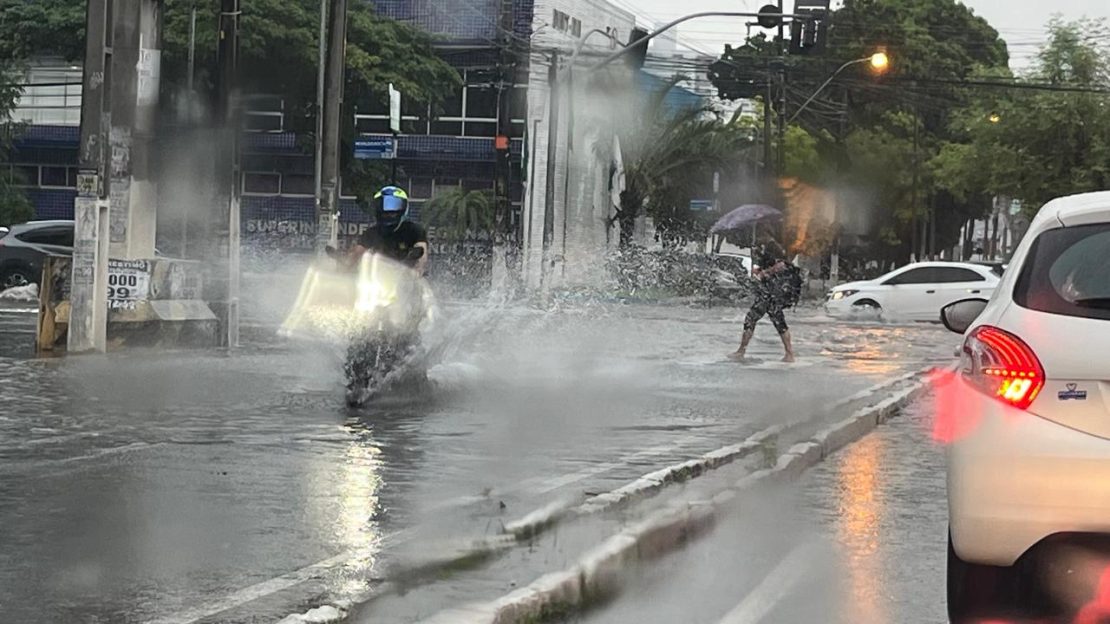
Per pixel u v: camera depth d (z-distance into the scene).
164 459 13.87
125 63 26.08
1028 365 7.77
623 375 24.59
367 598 8.52
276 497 11.99
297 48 68.06
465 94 82.00
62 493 11.95
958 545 8.05
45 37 72.44
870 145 96.31
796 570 10.51
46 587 8.75
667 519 11.23
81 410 17.44
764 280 29.44
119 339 25.84
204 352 26.19
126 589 8.73
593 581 9.48
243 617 8.09
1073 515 7.58
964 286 50.91
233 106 27.73
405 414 17.94
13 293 42.91
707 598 9.63
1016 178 77.00
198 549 9.91
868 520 12.56
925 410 22.16
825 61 100.94
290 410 18.05
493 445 15.37
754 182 78.44
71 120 86.44
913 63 104.88
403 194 19.39
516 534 10.48
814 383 24.20
